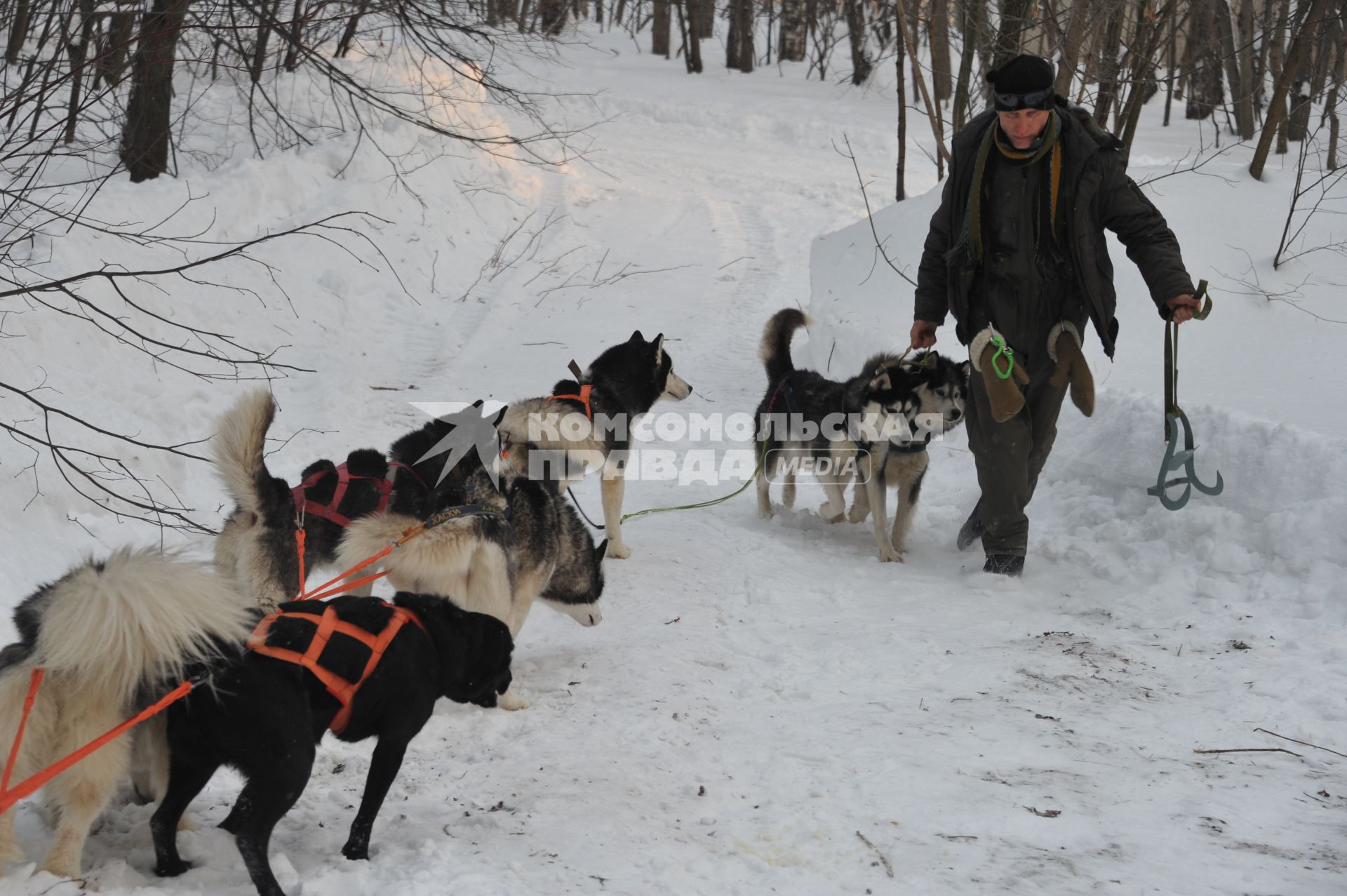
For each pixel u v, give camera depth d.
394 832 3.29
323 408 8.87
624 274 14.72
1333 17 10.59
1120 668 4.68
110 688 2.80
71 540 5.71
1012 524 5.96
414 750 3.98
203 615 2.84
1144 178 10.15
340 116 13.64
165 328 8.91
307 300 11.03
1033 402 5.89
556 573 5.16
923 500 7.68
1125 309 8.74
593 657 5.00
